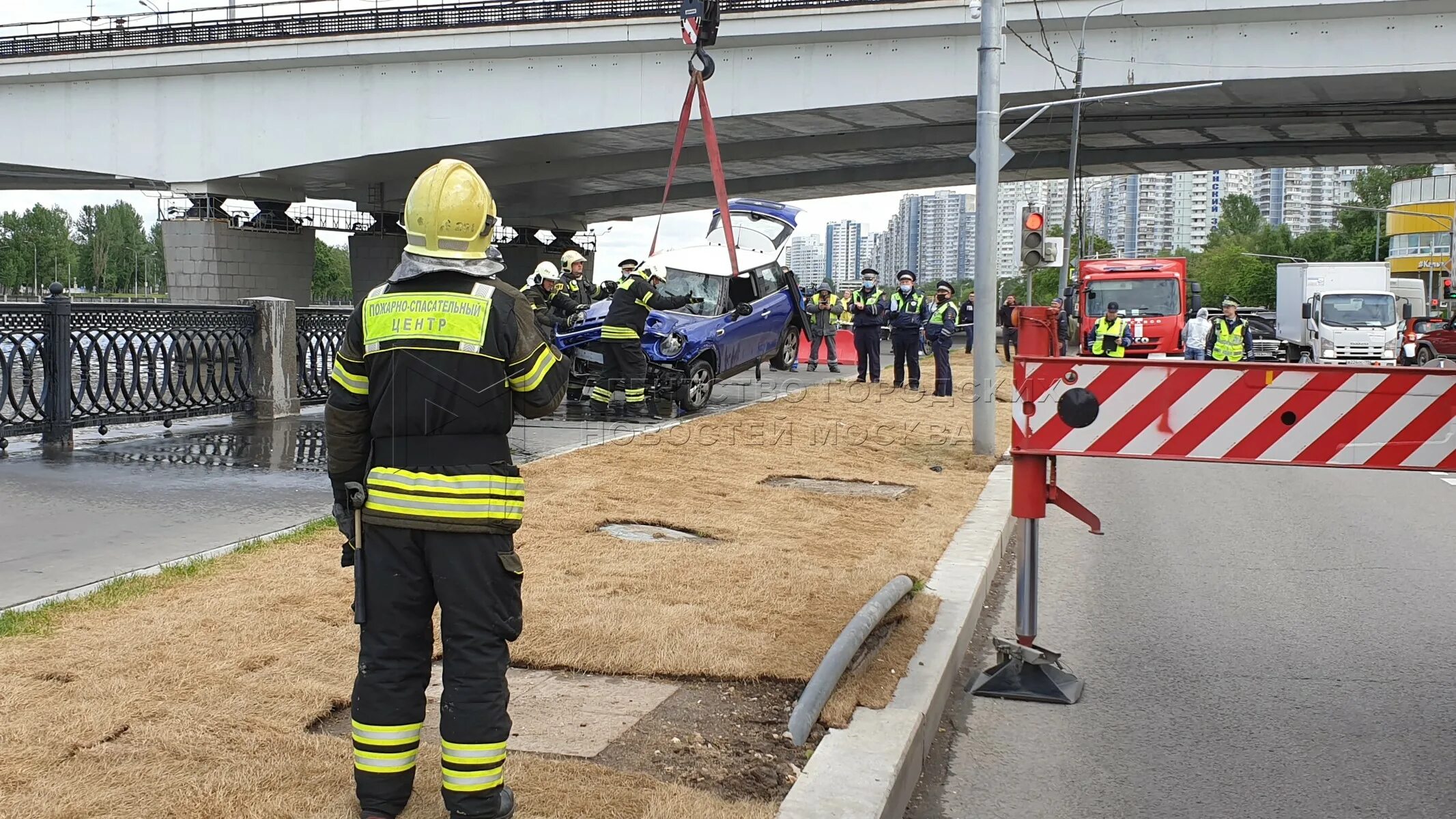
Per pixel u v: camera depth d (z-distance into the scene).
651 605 5.90
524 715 4.49
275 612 5.46
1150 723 5.21
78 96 44.19
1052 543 9.30
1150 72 33.56
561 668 5.04
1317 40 31.75
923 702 4.79
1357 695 5.59
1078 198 51.62
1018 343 5.84
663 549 7.20
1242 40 32.50
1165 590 7.68
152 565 6.51
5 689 4.30
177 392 12.92
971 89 35.12
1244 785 4.52
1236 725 5.18
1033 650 5.59
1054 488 5.59
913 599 6.36
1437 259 86.69
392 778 3.43
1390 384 5.11
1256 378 5.22
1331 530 9.88
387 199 54.28
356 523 3.47
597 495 8.91
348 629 5.25
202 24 41.78
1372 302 32.22
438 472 3.37
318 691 4.43
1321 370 5.15
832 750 4.20
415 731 3.49
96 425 11.95
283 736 4.00
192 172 43.41
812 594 6.27
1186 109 38.22
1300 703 5.47
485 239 3.54
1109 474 13.53
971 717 5.28
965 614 6.21
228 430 12.95
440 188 3.43
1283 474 13.55
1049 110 38.03
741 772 4.02
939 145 43.50
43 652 4.75
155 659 4.71
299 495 8.98
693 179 55.16
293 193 51.22
